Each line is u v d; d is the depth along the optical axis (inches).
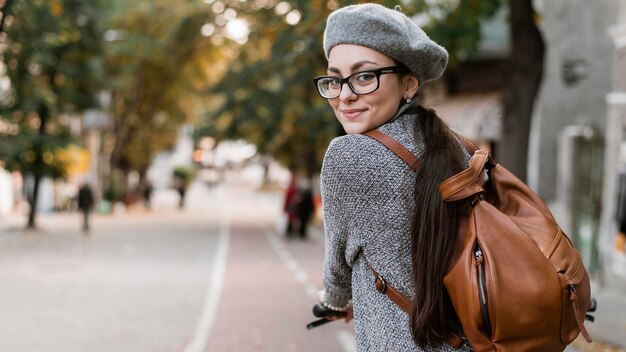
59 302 444.1
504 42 820.6
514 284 63.9
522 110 395.5
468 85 903.7
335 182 71.7
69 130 1030.4
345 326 370.6
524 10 393.1
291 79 829.2
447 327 68.2
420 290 67.6
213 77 1567.4
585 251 559.2
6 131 904.3
